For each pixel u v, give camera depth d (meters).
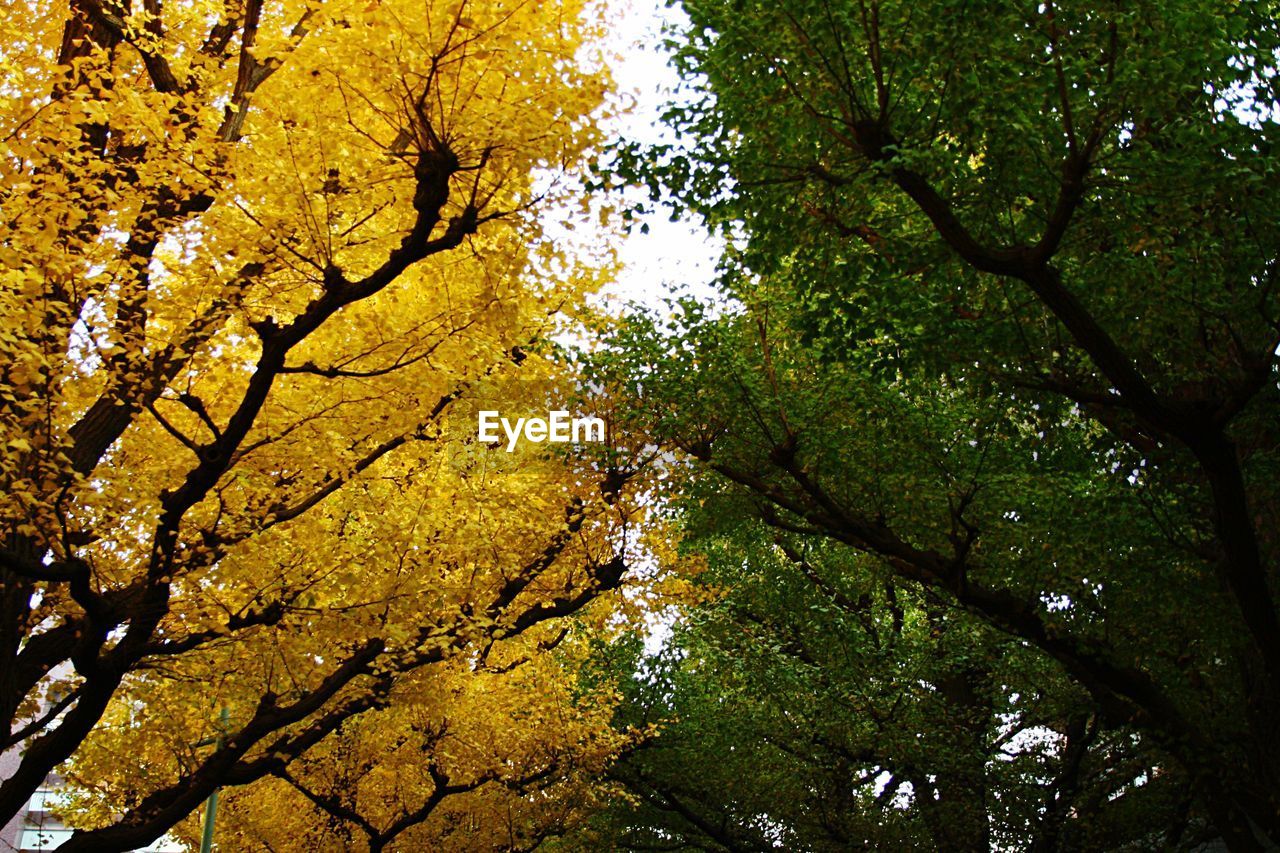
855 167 7.91
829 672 15.08
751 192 8.07
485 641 10.34
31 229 6.01
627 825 19.66
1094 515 9.10
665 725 19.55
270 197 6.82
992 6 6.46
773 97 7.57
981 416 10.73
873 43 6.94
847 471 10.60
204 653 8.79
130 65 8.13
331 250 7.19
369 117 7.22
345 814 14.32
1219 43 6.38
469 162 6.88
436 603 9.08
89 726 7.12
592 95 6.86
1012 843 13.50
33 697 8.13
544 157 6.88
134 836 7.86
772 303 11.33
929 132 7.32
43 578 6.29
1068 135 6.77
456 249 7.94
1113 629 9.96
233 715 10.66
